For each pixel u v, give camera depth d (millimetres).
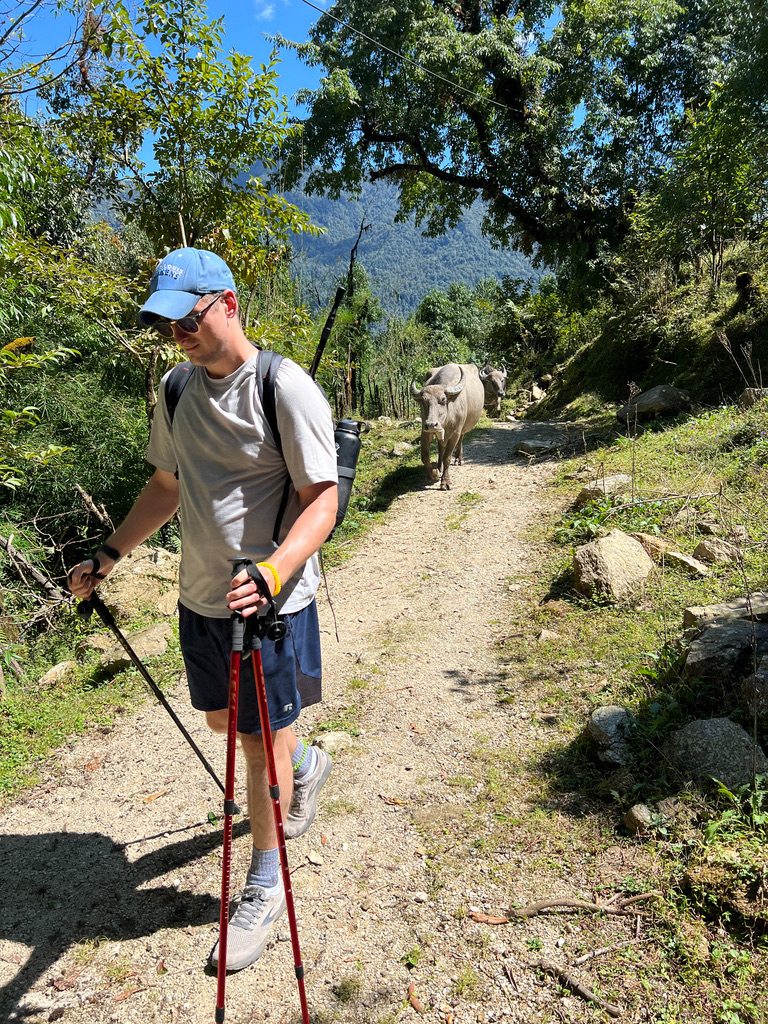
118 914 2891
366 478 11492
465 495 9422
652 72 21656
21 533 8164
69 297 7785
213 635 2510
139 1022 2410
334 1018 2367
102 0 5996
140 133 8234
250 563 2131
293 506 2531
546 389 20297
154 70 7688
